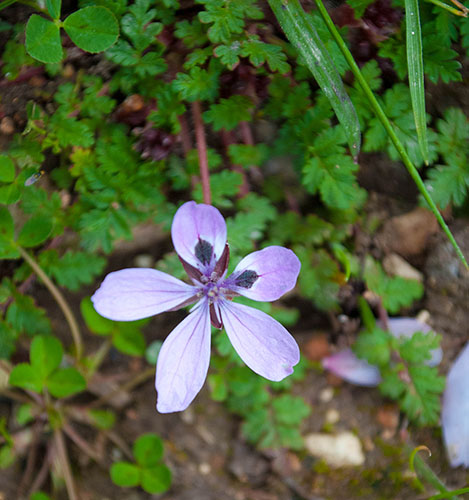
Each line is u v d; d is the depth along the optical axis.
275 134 0.17
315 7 0.16
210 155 0.17
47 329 0.17
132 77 0.17
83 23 0.15
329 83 0.16
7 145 0.17
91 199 0.16
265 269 0.14
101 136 0.17
